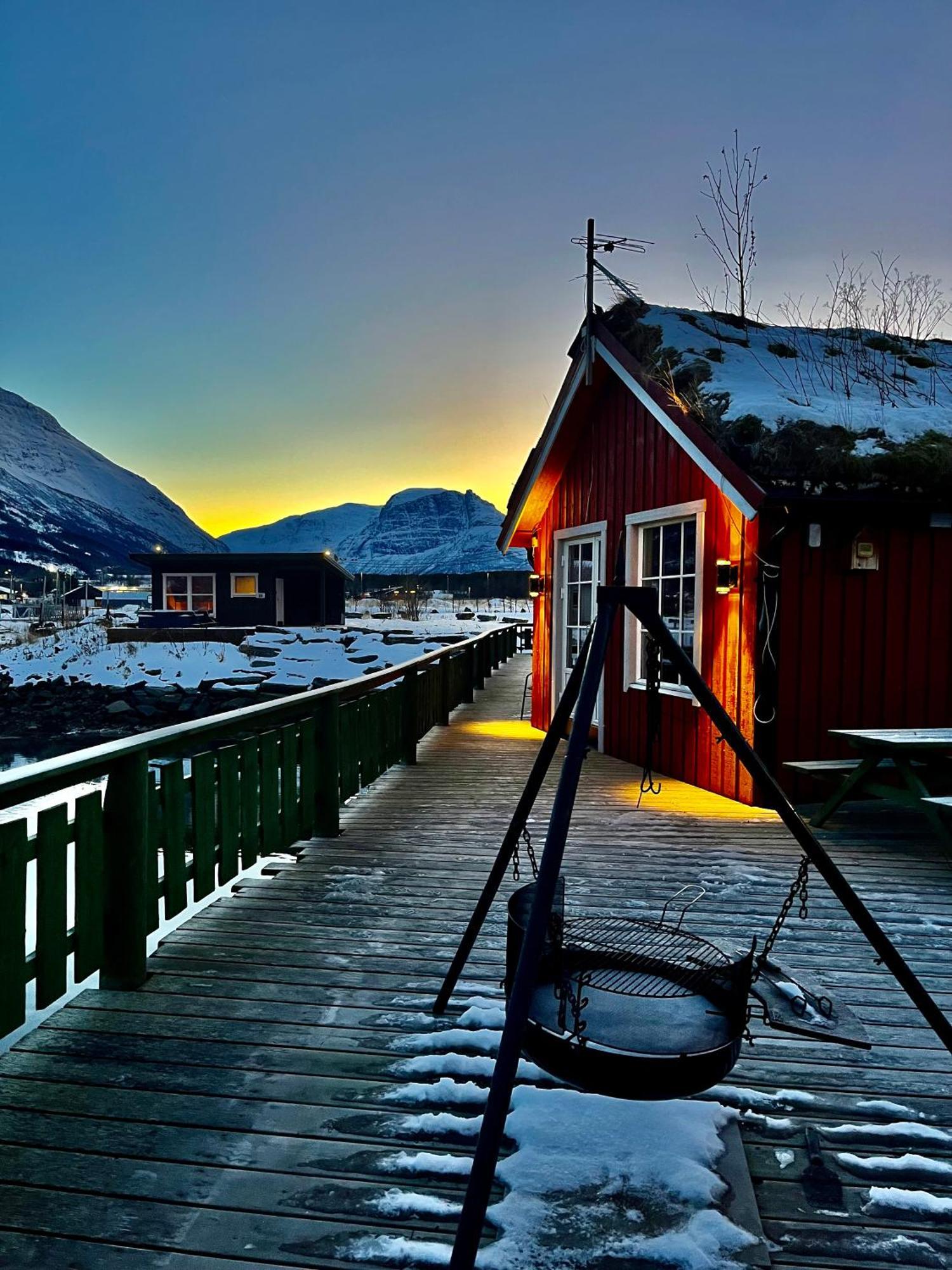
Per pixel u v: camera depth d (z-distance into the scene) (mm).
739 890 4262
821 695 6078
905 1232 1893
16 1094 2400
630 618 7945
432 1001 3006
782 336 8523
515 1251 1797
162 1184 2021
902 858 4871
